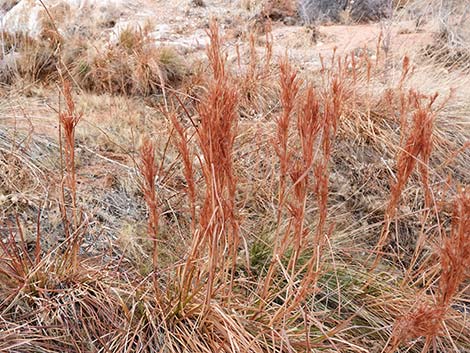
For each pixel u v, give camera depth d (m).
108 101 4.57
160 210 3.13
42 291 2.47
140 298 2.49
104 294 2.49
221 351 2.35
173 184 3.44
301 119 2.25
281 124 2.32
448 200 3.77
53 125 3.90
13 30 5.57
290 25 7.66
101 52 5.12
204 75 4.92
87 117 4.14
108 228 3.06
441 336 2.74
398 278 3.12
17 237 2.85
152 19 6.86
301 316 2.60
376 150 4.12
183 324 2.44
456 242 2.00
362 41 6.50
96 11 6.99
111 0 7.24
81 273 2.60
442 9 6.81
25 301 2.46
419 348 2.69
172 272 2.75
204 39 6.50
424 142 2.48
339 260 3.08
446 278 2.03
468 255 1.94
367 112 4.26
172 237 3.04
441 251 2.08
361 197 3.78
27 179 3.24
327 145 2.39
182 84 4.98
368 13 7.71
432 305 2.28
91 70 4.95
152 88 4.95
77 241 2.84
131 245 2.92
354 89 4.33
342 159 3.99
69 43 5.27
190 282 2.44
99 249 2.91
